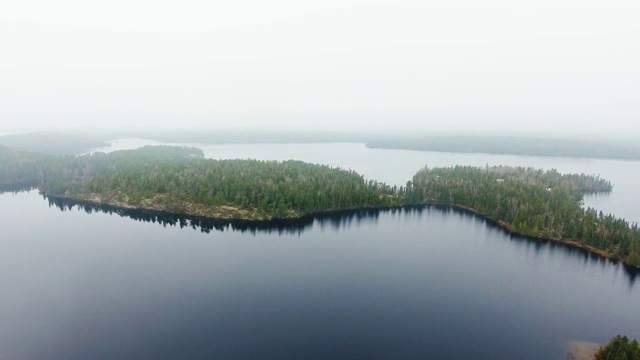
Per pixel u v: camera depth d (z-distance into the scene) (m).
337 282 105.69
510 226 152.75
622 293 102.88
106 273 109.00
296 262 119.88
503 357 73.69
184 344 75.44
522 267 119.00
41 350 72.88
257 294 97.56
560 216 147.88
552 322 87.31
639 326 86.50
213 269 113.00
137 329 80.50
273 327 82.25
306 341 77.25
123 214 172.12
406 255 127.62
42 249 127.56
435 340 78.81
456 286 104.81
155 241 136.88
